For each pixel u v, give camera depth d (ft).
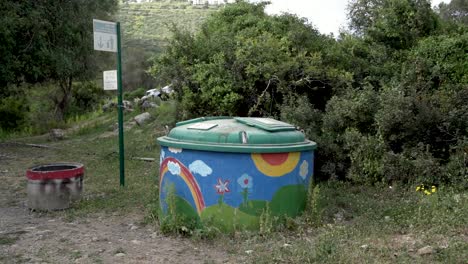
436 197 20.35
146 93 77.05
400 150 25.70
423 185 23.12
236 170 17.51
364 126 26.91
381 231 17.43
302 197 18.94
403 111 24.45
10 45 46.32
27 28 48.78
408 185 23.73
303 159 18.89
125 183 28.30
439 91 26.99
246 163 17.52
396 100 24.94
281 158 18.02
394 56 36.11
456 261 13.93
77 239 18.04
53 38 52.85
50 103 81.92
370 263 14.24
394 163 24.29
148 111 59.26
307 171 19.21
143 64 110.11
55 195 22.35
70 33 53.01
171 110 45.14
